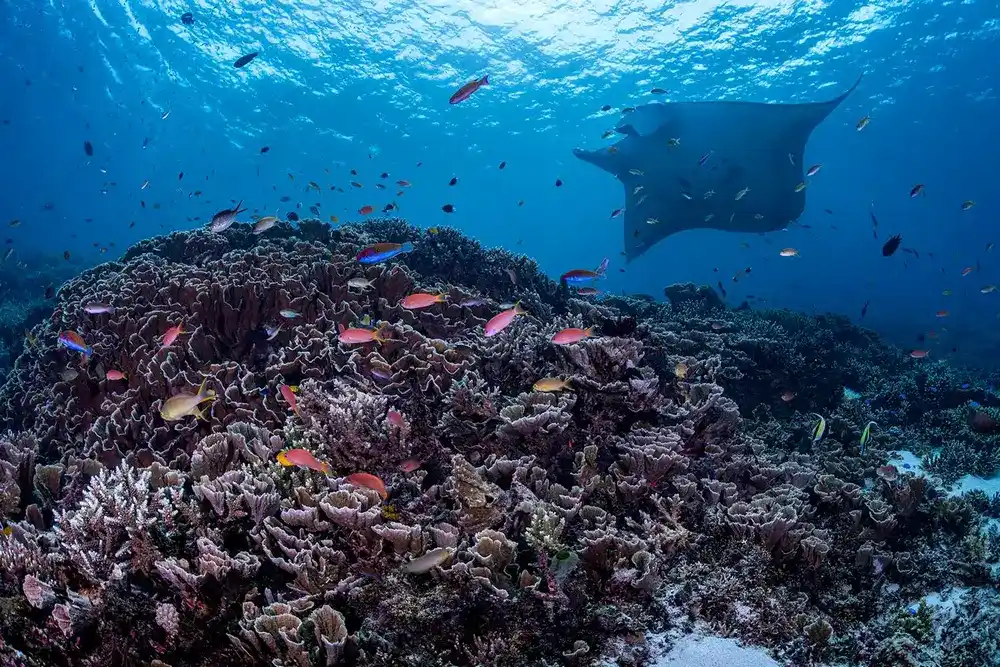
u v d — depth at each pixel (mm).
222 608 3225
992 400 9141
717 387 5691
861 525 5160
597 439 4820
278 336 6230
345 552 3488
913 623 3945
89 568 3145
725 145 17625
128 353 5906
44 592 3096
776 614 3643
